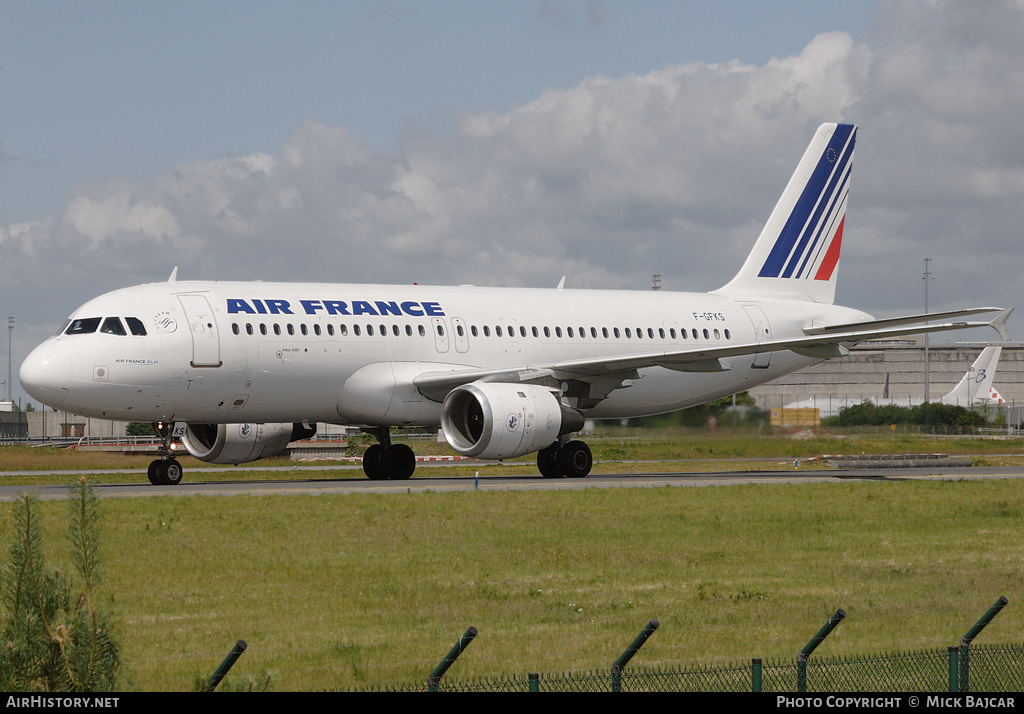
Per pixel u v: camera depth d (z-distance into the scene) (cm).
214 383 7875
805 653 2538
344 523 5612
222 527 5431
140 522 5575
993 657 2895
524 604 3769
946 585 4144
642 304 10012
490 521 5728
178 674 2862
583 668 2916
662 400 10131
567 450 9081
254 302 8112
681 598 3888
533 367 8531
